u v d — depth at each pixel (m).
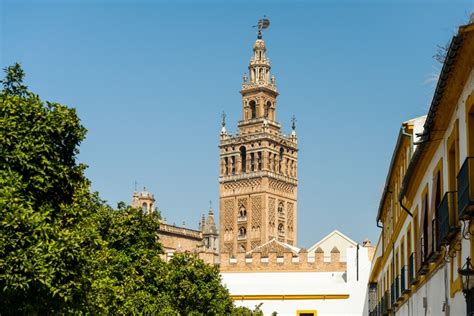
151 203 164.25
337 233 120.06
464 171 20.19
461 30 18.56
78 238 25.89
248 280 94.69
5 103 26.33
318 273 93.31
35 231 24.52
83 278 26.50
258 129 185.88
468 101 20.81
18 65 27.78
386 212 53.28
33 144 26.19
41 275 24.31
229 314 61.34
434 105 23.72
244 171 187.12
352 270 91.62
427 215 29.42
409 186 33.91
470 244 21.17
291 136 193.25
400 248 41.62
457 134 22.69
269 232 182.62
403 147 38.44
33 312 25.14
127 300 41.16
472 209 19.94
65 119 27.00
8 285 23.86
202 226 179.25
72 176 27.66
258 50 191.88
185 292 54.09
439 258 26.84
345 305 91.44
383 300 56.94
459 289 22.95
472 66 19.92
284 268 94.31
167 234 156.62
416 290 34.69
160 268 44.62
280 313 92.88
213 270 57.03
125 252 43.47
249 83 189.75
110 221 43.38
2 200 24.19
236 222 185.12
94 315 30.86
